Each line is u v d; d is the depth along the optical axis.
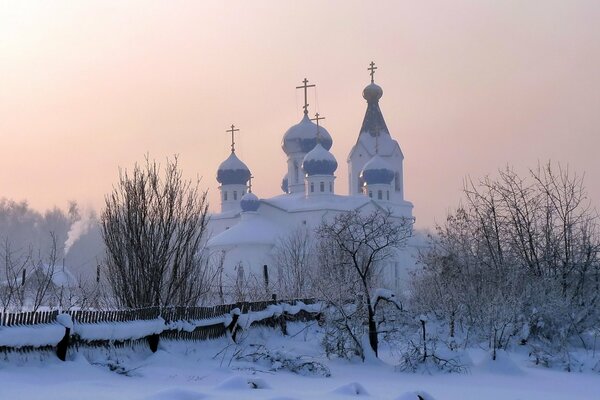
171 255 28.09
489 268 34.78
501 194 36.47
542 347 30.44
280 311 32.84
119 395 15.64
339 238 28.61
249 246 104.38
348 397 17.14
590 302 33.06
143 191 27.67
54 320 19.53
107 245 27.61
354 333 26.70
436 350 25.95
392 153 130.38
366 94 133.38
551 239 35.34
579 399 19.84
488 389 21.25
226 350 25.55
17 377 16.95
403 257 92.81
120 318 21.92
